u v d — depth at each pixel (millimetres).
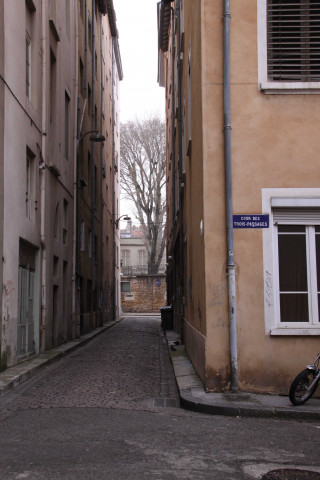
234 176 8531
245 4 8758
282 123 8625
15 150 11711
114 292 37781
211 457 5168
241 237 8422
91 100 25500
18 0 12055
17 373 10336
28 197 13422
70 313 19078
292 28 8883
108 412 7371
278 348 8250
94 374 11148
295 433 6266
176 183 21312
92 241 24438
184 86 14609
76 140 20078
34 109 13734
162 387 9797
